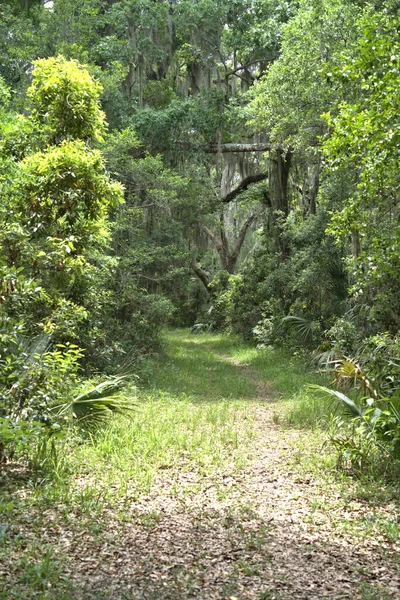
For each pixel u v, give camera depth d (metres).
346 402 9.37
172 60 34.69
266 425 12.38
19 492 7.26
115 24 30.97
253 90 24.09
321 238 22.67
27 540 5.81
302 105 20.83
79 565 5.39
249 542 6.11
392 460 8.45
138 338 21.66
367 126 10.23
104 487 7.72
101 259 16.86
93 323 16.27
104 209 12.44
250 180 36.88
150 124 28.83
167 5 33.38
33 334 10.48
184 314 49.00
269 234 32.81
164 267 27.75
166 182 24.47
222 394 16.83
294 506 7.32
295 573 5.44
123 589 4.96
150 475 8.31
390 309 16.03
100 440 9.79
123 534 6.19
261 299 32.53
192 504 7.29
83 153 11.94
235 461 9.25
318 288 22.88
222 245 41.34
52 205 11.80
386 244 11.37
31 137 13.07
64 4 27.36
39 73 12.86
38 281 9.25
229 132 33.91
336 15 18.62
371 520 6.84
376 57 10.37
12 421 7.69
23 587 4.83
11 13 29.20
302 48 19.70
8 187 11.52
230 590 5.00
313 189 28.00
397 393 8.88
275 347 27.17
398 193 11.07
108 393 9.32
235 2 32.16
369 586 5.17
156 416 12.65
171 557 5.68
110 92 27.00
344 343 17.77
